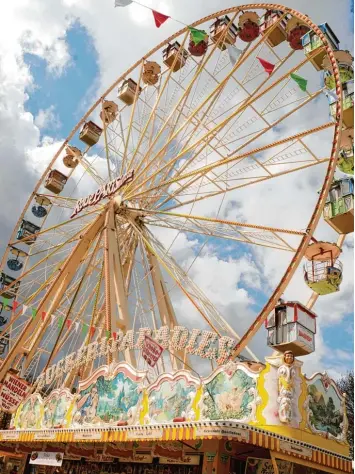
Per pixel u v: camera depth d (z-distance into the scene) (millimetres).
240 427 10547
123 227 28859
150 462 14500
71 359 18812
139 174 27625
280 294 17453
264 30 26688
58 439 15906
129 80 32031
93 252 27531
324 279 19625
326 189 19234
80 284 26453
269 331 15781
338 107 20391
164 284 27062
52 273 30094
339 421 13500
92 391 16344
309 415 12258
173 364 18438
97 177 30812
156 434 12266
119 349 16688
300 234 19344
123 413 14711
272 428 11438
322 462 12023
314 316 15977
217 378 12812
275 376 12047
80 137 33375
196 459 12844
